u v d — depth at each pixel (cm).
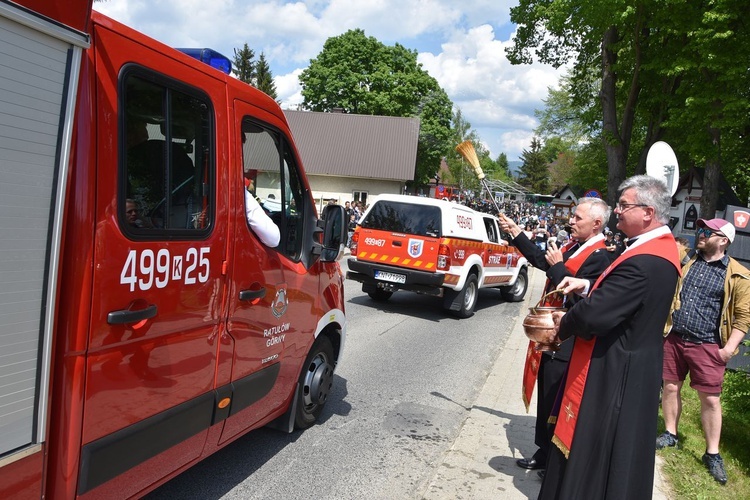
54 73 186
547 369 380
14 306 178
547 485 287
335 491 361
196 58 293
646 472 262
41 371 191
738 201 2334
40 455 195
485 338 847
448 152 4638
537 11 1931
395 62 4431
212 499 341
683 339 434
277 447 418
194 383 278
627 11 1512
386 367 649
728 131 1574
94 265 210
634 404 259
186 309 264
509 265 1173
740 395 510
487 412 521
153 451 255
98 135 209
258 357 337
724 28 1375
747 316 404
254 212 317
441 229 930
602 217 364
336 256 418
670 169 536
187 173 263
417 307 1054
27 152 178
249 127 321
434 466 407
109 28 217
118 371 227
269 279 340
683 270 443
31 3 172
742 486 401
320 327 425
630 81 2045
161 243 245
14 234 176
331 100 4419
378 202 992
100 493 229
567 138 3912
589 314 258
